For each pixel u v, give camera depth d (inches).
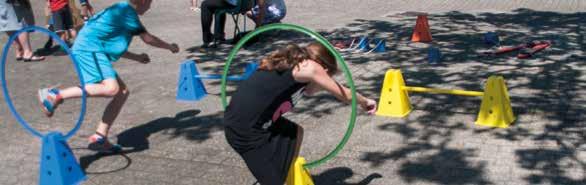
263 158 143.6
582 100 250.2
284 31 473.4
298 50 139.9
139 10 204.5
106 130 207.5
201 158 204.2
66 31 416.2
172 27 507.8
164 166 198.4
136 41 439.2
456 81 293.3
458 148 203.0
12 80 326.6
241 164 197.6
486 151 199.0
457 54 361.4
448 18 524.1
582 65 316.5
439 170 185.8
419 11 580.7
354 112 146.4
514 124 223.1
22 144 224.2
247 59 372.2
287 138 148.9
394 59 352.5
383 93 242.8
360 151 204.5
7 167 201.9
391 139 214.7
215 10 403.9
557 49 365.1
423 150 203.0
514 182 174.6
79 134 233.6
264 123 141.6
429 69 322.7
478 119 225.6
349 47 388.8
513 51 359.6
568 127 217.6
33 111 267.3
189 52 398.0
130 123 245.6
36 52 402.0
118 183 185.2
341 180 181.5
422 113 241.9
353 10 593.0
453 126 225.0
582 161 186.7
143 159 205.0
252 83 140.7
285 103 141.1
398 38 428.5
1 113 264.7
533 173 180.1
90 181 186.7
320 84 138.2
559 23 478.3
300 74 136.9
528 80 288.2
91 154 210.7
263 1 425.4
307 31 147.3
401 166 190.4
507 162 189.0
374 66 334.6
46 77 333.4
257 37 430.9
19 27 360.5
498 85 220.4
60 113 262.2
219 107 265.0
